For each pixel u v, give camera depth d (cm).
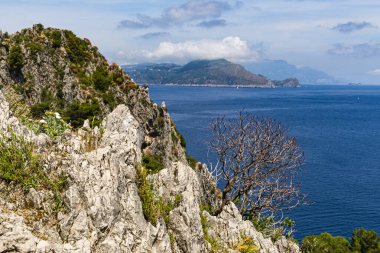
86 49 6794
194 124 17450
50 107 5225
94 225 1059
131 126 1752
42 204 1048
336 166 11944
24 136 1186
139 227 1180
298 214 7750
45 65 5991
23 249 879
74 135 1364
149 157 5047
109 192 1124
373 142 16862
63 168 1118
